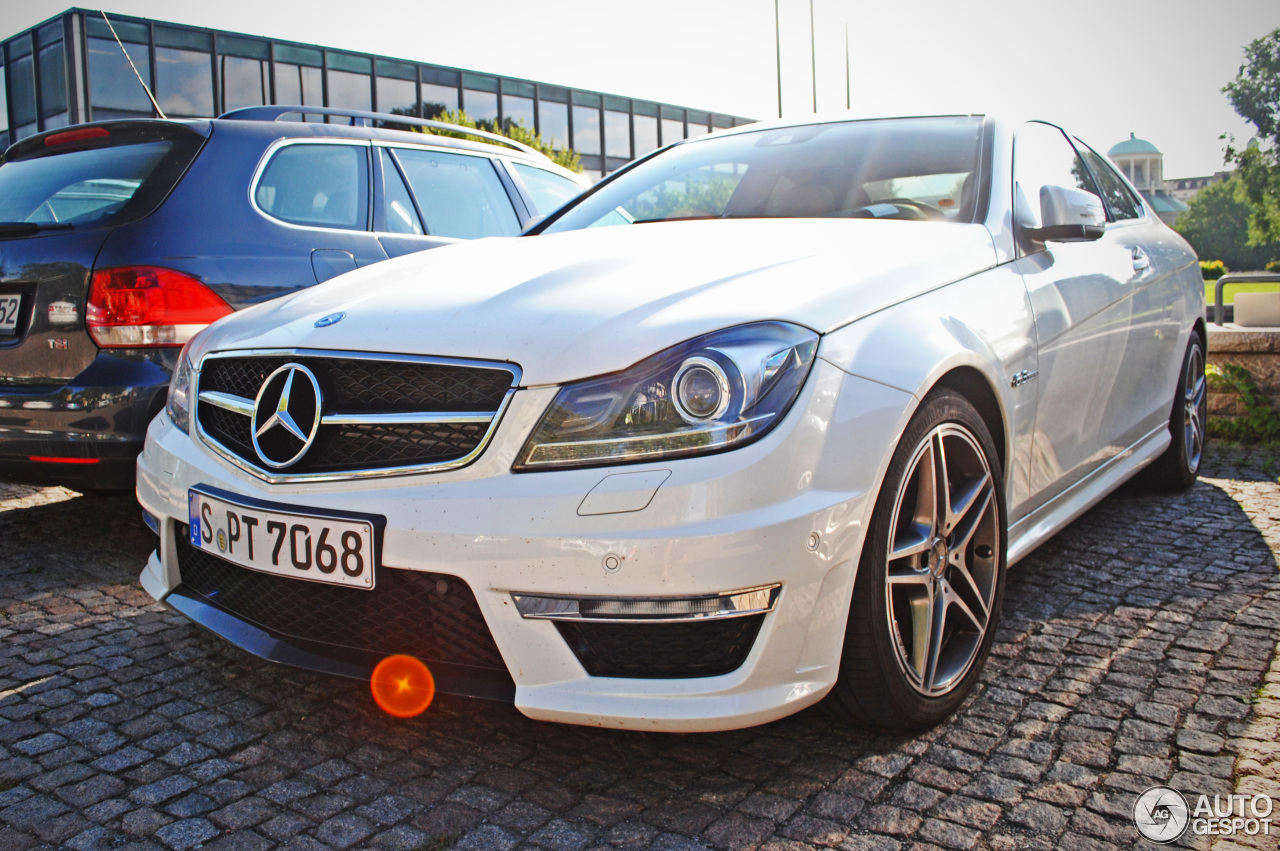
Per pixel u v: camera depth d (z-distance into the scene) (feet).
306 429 6.46
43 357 10.23
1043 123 10.87
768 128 11.02
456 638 6.14
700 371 5.70
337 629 6.49
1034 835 5.61
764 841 5.61
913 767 6.39
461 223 14.34
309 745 6.81
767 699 5.84
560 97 115.14
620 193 10.57
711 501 5.56
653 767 6.47
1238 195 207.31
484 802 6.07
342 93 97.66
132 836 5.69
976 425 7.18
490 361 6.03
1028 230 8.85
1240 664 7.83
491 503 5.77
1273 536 11.41
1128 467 11.25
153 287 10.09
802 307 6.21
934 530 6.74
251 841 5.65
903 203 8.90
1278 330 17.63
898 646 6.47
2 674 7.96
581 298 6.47
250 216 11.28
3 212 11.37
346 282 8.02
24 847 5.58
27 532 12.10
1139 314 10.94
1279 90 183.11
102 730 7.01
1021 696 7.36
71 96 79.46
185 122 11.51
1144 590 9.62
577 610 5.69
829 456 5.89
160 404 10.08
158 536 7.65
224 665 8.16
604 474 5.66
